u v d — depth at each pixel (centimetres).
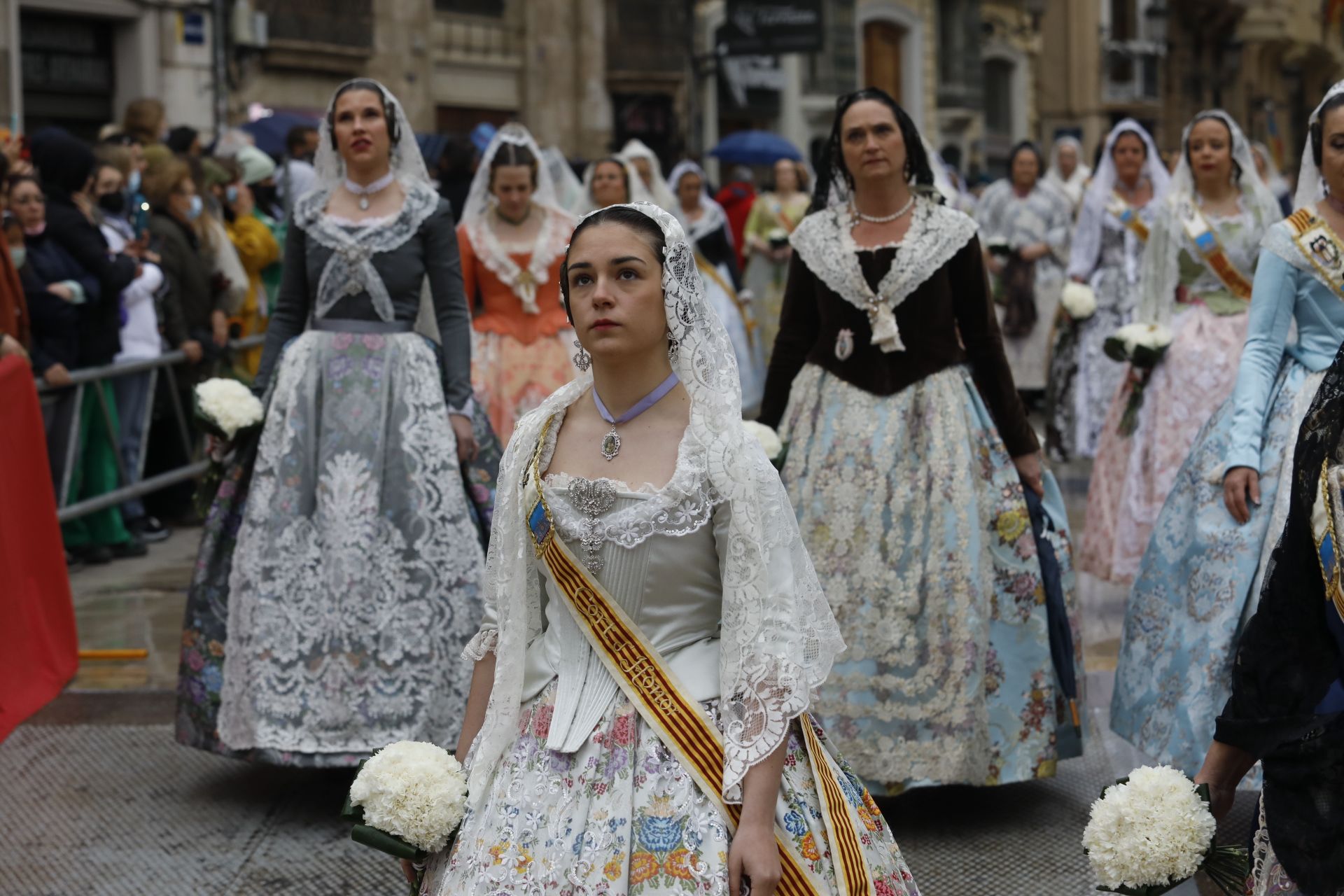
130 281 796
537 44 2356
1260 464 420
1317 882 241
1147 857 260
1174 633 435
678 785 260
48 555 569
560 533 274
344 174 489
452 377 480
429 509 466
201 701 470
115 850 430
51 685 557
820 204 472
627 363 276
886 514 449
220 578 475
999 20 3488
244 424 466
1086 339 984
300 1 1928
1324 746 245
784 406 480
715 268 1142
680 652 271
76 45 1548
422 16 2147
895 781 443
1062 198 1251
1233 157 639
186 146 995
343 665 458
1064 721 462
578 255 273
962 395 455
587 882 255
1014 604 450
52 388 734
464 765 284
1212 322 655
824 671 269
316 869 417
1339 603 248
